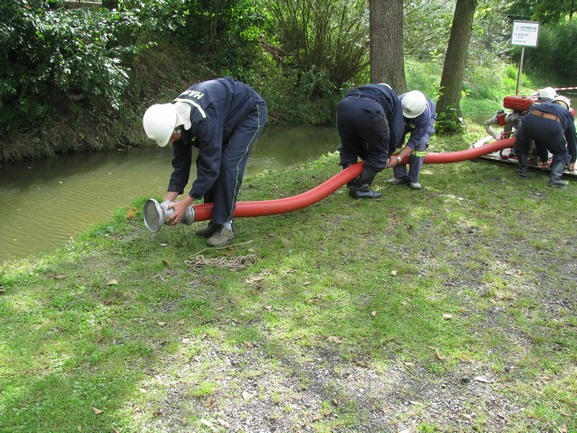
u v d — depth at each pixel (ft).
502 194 19.94
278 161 34.37
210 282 12.80
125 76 33.37
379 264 13.89
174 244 15.02
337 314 11.48
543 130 20.33
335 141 42.55
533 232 16.39
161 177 28.89
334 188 18.11
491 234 16.11
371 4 27.91
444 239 15.75
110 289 12.30
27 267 13.47
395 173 21.01
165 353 10.02
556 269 13.89
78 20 30.01
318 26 50.06
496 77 68.54
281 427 8.35
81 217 21.86
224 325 11.00
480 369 9.84
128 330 10.73
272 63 51.67
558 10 99.60
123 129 35.65
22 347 10.04
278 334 10.71
